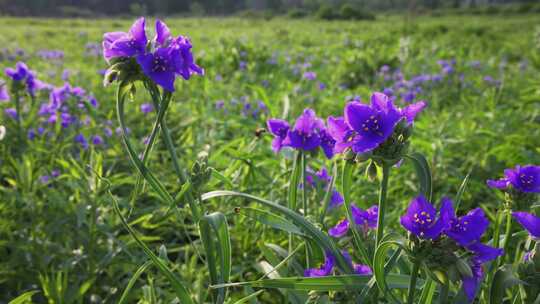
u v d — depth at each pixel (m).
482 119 0.91
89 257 0.43
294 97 0.96
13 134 0.61
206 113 0.86
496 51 2.56
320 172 0.44
